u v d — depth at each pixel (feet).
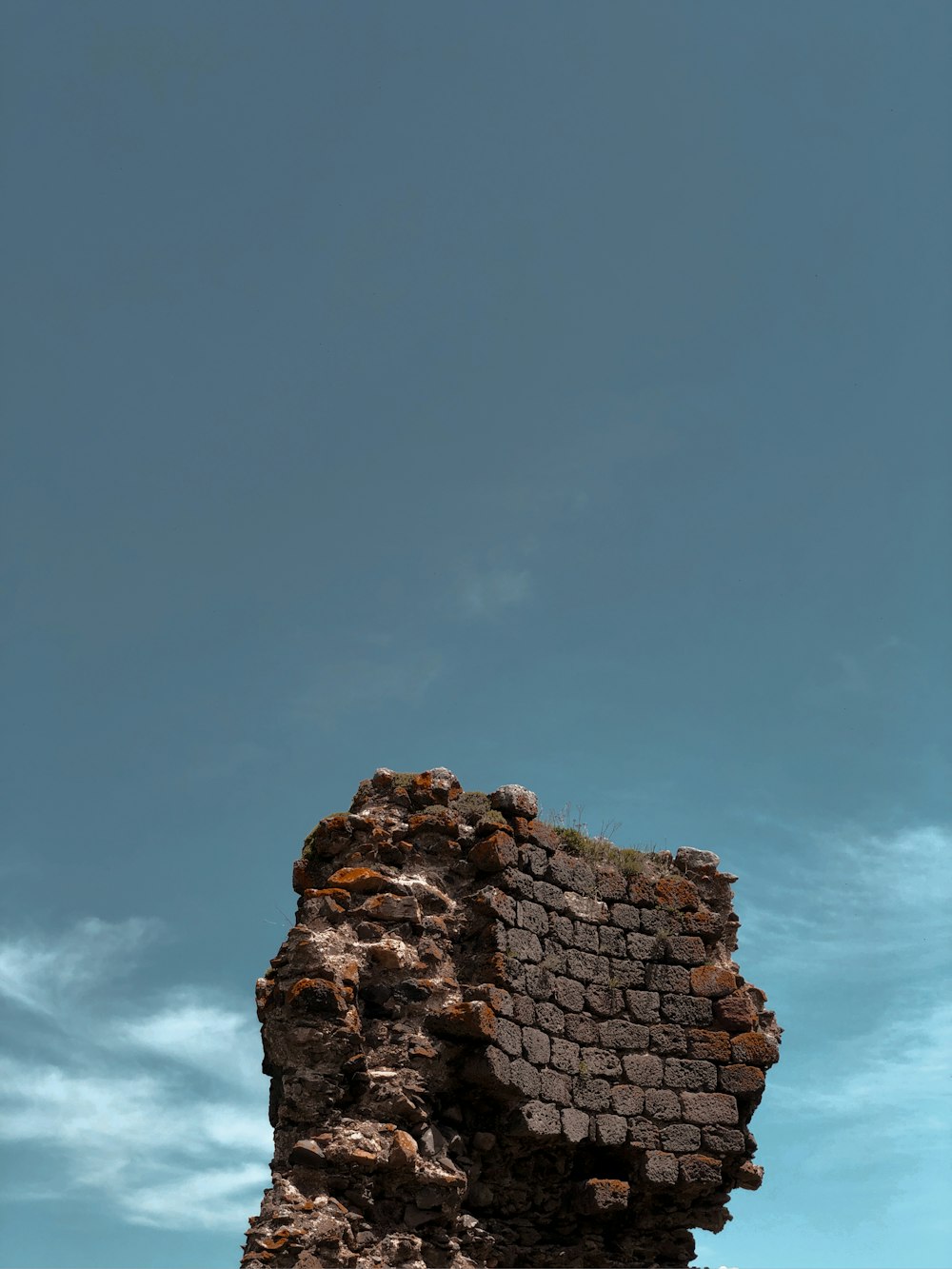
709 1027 71.41
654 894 72.90
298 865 69.10
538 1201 67.36
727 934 74.28
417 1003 64.69
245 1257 57.82
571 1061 67.82
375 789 70.95
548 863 70.28
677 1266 69.31
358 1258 59.47
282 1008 63.00
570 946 69.72
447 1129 64.13
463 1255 63.16
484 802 70.79
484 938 66.80
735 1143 69.56
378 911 66.23
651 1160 68.08
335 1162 60.49
